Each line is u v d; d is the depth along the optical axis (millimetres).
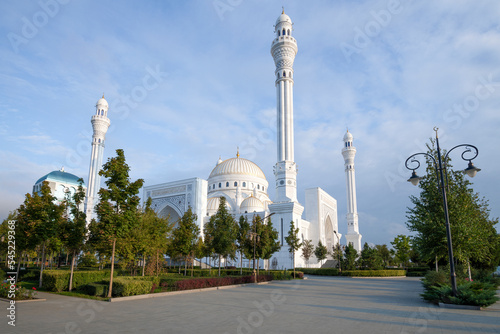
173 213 88562
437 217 24922
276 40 75250
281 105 74000
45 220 26359
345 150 104188
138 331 11883
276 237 46781
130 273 36094
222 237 38625
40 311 16016
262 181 101188
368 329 12664
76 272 26203
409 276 61125
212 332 11875
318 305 19391
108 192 22578
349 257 64938
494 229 33375
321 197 90625
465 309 18047
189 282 27609
